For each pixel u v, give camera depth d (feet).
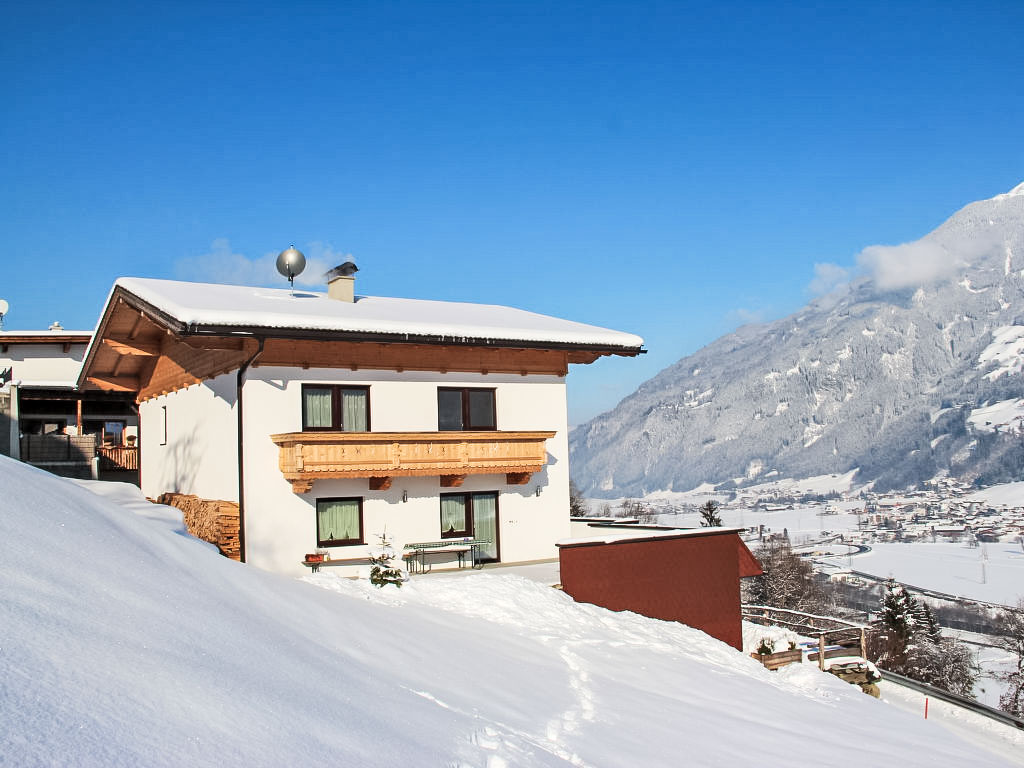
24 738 14.08
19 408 107.04
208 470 68.08
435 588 53.52
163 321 60.08
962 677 246.47
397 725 23.29
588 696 36.11
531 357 75.36
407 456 65.41
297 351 63.52
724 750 32.09
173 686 19.15
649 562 63.46
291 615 33.22
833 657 71.87
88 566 25.36
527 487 74.33
